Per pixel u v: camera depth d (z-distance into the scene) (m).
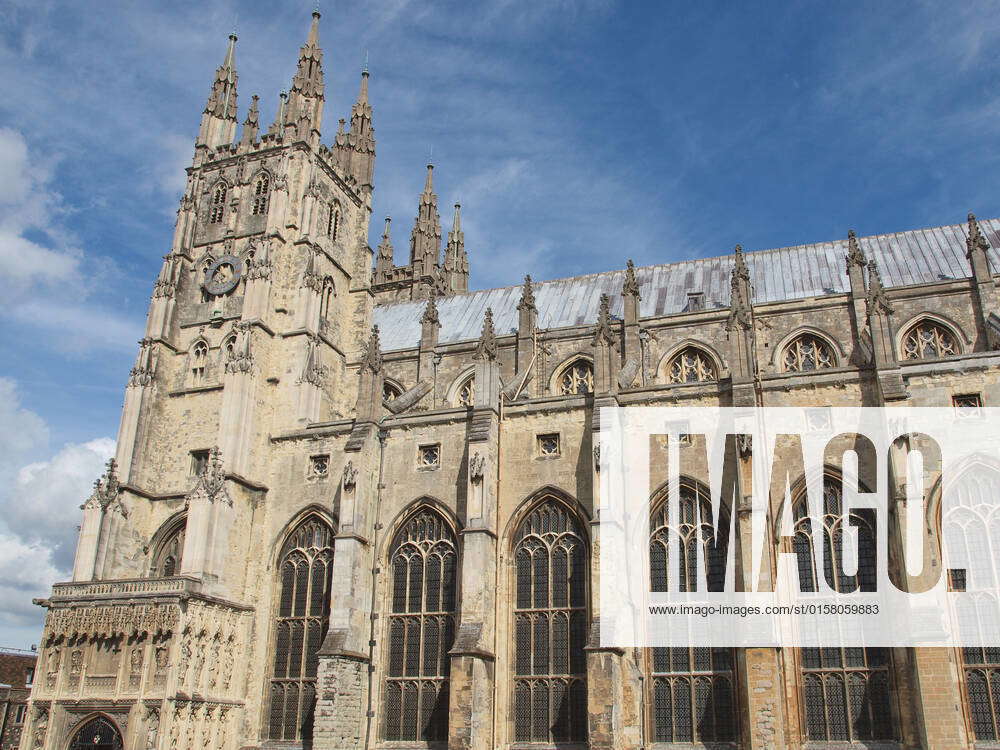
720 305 94.75
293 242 97.50
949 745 56.34
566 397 76.62
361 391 82.25
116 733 71.88
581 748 68.00
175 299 96.69
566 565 72.94
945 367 66.00
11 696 109.31
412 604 76.44
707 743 64.94
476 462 74.12
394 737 73.38
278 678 79.25
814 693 63.38
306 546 82.88
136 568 85.81
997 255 87.94
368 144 112.69
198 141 106.44
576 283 108.00
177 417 92.00
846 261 89.06
